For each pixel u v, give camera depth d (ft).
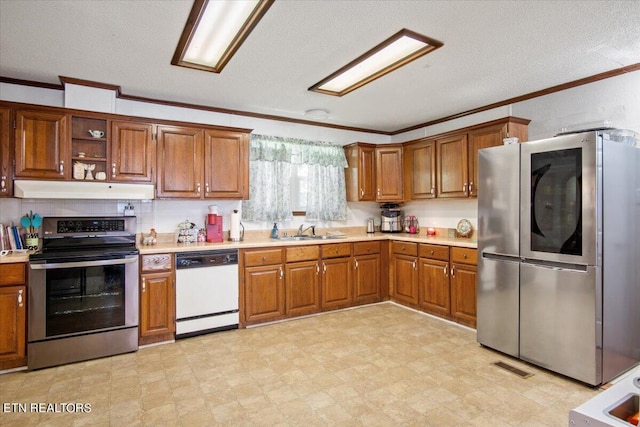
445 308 12.32
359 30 7.48
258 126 14.02
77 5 6.54
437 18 7.03
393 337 10.98
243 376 8.50
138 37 7.77
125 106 11.66
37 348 8.86
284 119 14.46
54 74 9.80
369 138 16.81
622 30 7.50
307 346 10.30
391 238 14.76
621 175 8.24
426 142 14.23
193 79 10.21
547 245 8.55
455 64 9.21
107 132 10.49
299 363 9.19
